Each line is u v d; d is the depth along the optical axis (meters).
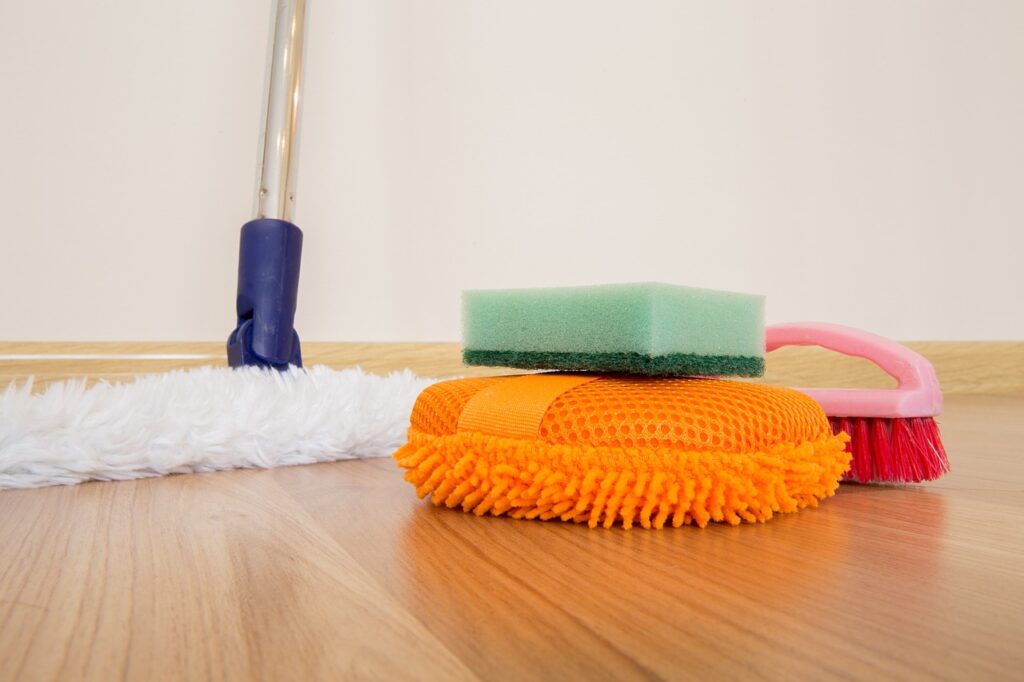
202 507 0.49
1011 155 1.62
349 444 0.71
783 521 0.46
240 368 0.78
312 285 1.18
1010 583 0.33
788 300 1.46
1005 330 1.63
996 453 0.79
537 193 1.30
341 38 1.18
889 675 0.23
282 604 0.29
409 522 0.45
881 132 1.52
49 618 0.27
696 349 0.49
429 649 0.24
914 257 1.55
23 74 1.04
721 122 1.40
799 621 0.27
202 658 0.24
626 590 0.31
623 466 0.43
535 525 0.44
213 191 1.12
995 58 1.60
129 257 1.09
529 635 0.26
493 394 0.47
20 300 1.05
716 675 0.22
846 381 1.54
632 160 1.35
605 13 1.32
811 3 1.46
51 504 0.50
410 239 1.23
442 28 1.23
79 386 0.70
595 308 0.49
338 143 1.18
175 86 1.10
